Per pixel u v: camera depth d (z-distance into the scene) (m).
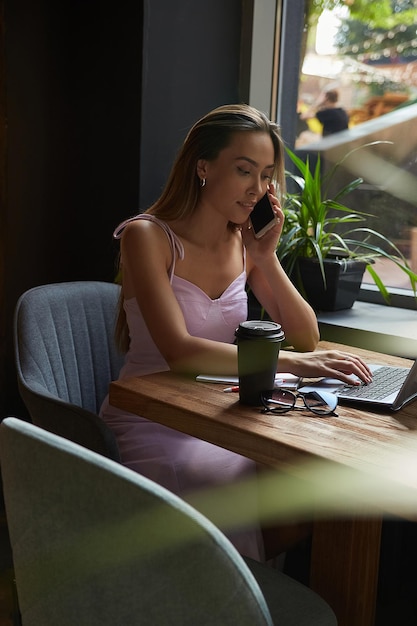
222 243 2.12
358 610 1.54
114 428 1.95
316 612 1.30
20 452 0.96
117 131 2.75
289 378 1.78
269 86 2.94
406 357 2.31
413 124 2.64
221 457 1.85
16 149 2.87
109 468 0.86
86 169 2.89
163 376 1.80
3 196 2.86
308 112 2.93
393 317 2.58
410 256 2.72
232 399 1.63
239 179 1.96
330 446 1.37
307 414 1.55
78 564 0.93
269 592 1.34
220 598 0.84
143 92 2.64
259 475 1.90
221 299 2.07
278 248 2.57
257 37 2.85
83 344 2.10
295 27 2.91
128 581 0.89
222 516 1.80
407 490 1.20
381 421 1.52
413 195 2.68
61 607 0.97
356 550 1.52
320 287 2.60
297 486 1.69
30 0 2.81
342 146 2.86
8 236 2.90
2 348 2.95
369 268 2.59
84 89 2.86
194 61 2.76
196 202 2.05
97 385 2.13
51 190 2.97
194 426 1.55
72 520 0.92
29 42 2.83
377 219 2.79
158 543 0.85
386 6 2.65
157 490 0.84
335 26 2.80
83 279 2.99
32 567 1.00
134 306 2.03
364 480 1.26
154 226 2.01
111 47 2.73
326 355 1.79
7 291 2.93
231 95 2.89
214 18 2.78
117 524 0.87
